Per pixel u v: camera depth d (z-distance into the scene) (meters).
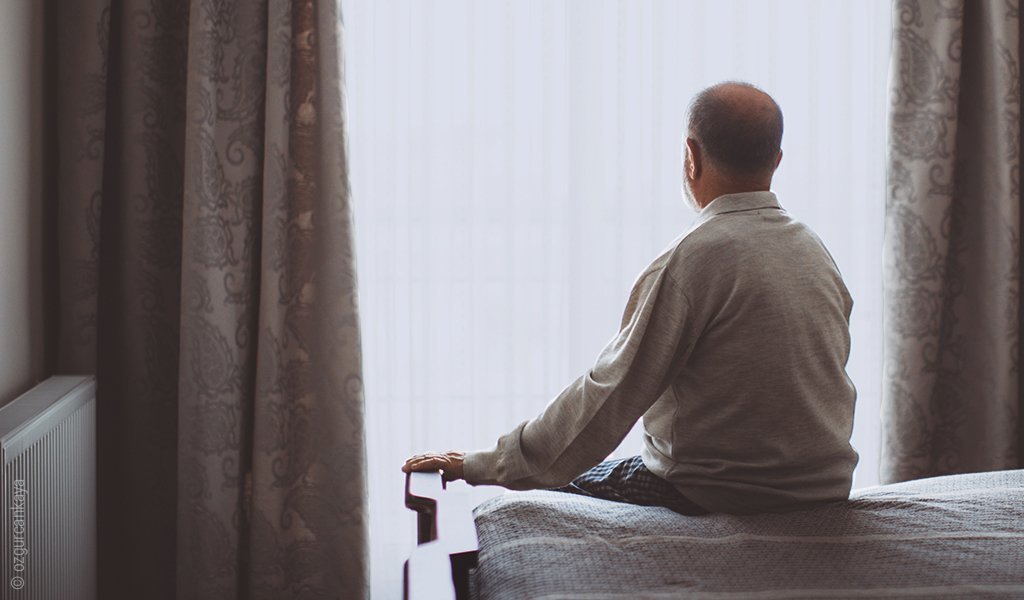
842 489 1.53
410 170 2.63
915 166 2.60
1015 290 2.61
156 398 2.52
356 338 2.47
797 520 1.45
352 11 2.59
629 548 1.33
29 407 1.94
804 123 2.73
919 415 2.63
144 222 2.45
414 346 2.67
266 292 2.43
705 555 1.31
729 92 1.57
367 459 2.54
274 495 2.47
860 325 2.80
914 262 2.61
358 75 2.59
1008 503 1.52
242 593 2.56
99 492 2.53
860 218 2.79
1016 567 1.26
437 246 2.68
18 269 2.19
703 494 1.52
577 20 2.64
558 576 1.23
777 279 1.46
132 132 2.42
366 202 2.64
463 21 2.63
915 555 1.30
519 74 2.66
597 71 2.67
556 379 2.73
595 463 1.50
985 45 2.61
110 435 2.53
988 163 2.62
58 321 2.41
